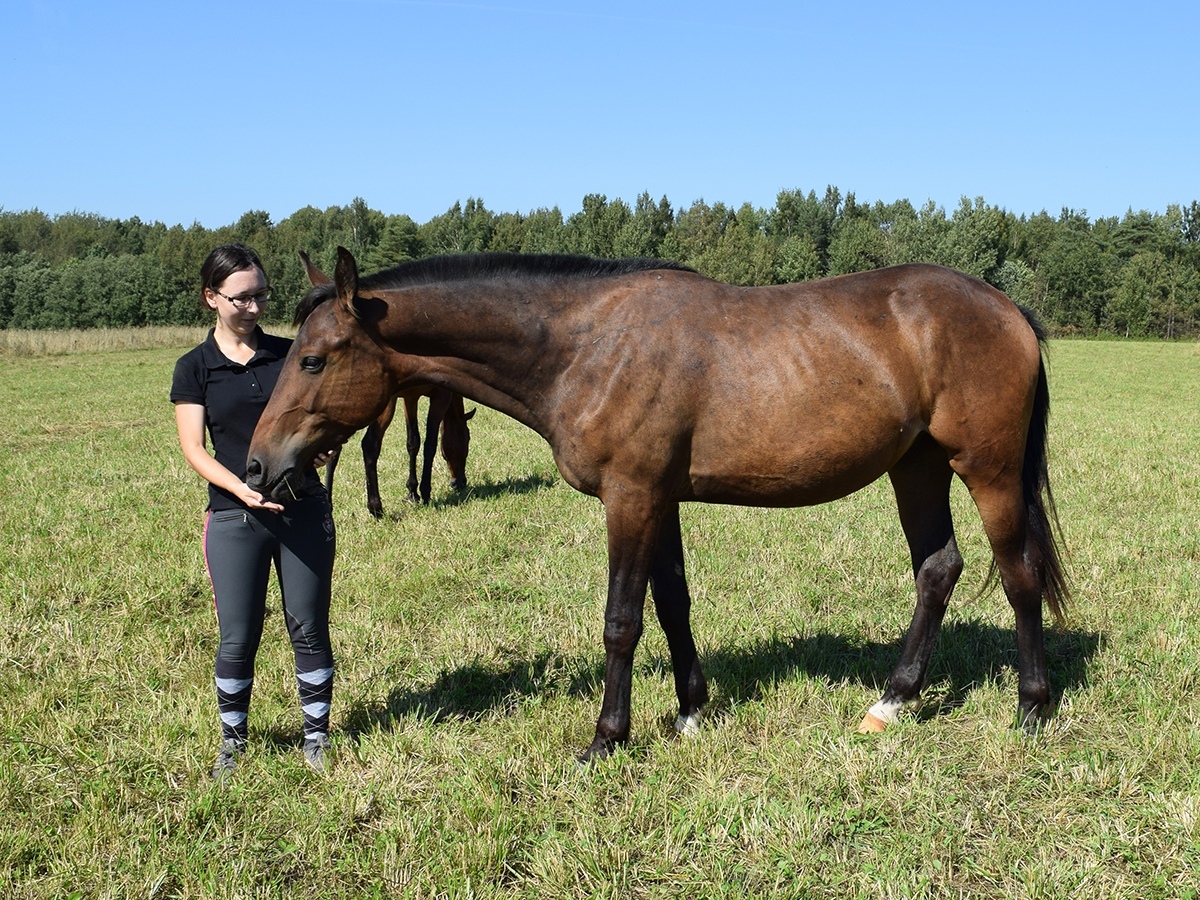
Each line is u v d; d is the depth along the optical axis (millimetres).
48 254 95375
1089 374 28625
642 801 3084
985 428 3482
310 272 3488
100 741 3613
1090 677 4023
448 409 8414
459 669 4324
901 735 3566
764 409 3291
